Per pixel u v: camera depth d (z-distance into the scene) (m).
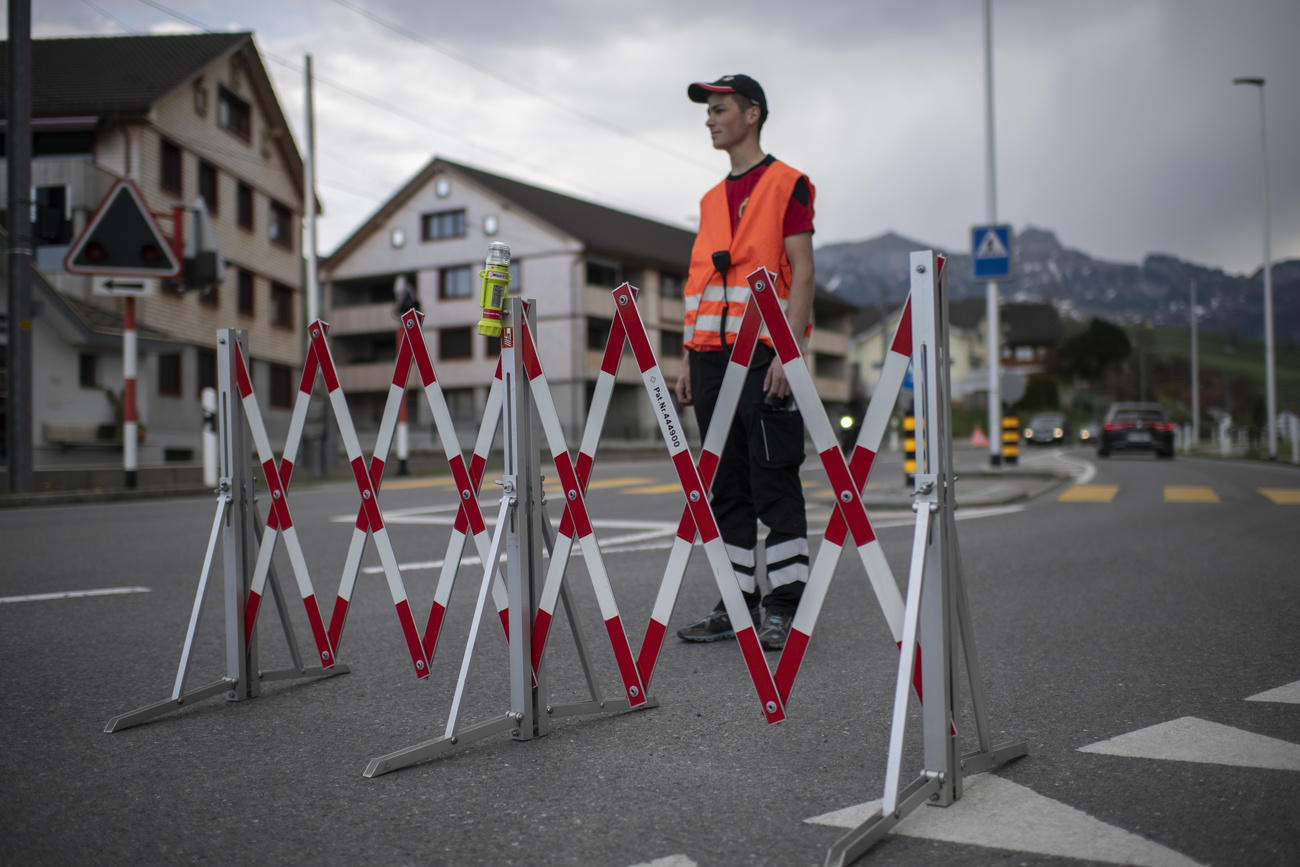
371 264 43.16
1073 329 109.62
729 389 2.85
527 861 2.16
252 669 3.59
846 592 5.55
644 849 2.21
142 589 5.72
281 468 3.64
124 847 2.28
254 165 27.75
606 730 3.12
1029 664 3.90
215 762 2.88
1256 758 2.74
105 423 19.66
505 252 3.09
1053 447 47.88
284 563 6.76
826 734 3.04
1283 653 4.02
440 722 3.24
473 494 3.25
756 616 4.41
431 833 2.33
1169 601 5.20
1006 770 2.69
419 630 4.64
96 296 20.64
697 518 2.91
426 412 40.47
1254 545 7.41
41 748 3.02
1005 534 8.25
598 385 3.07
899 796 2.34
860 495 2.54
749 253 4.18
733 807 2.46
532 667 3.07
